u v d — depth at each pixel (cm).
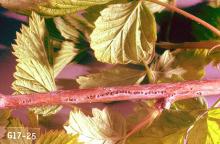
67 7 28
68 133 28
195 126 30
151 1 29
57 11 28
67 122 29
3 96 27
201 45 32
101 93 28
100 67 32
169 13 33
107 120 29
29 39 29
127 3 28
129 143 29
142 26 29
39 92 29
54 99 28
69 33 32
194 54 32
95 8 30
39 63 29
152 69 32
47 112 29
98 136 29
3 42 32
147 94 28
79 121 28
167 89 29
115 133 29
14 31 32
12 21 32
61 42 32
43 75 29
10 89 32
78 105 31
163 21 33
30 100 27
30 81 29
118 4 28
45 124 31
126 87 28
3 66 32
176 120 29
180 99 29
